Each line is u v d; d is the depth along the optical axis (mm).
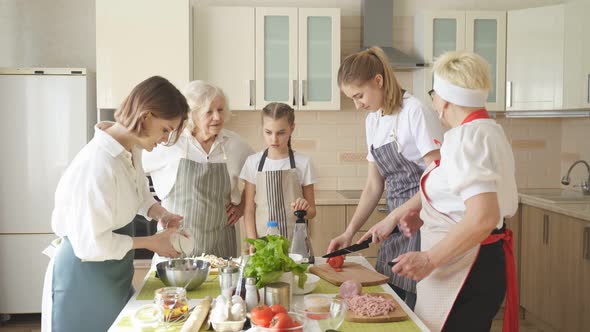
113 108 4043
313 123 4621
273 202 2672
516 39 4309
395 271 1690
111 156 1911
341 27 4559
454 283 1827
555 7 4160
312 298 1683
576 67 4059
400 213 2211
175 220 2305
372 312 1709
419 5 4590
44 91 4004
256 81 4207
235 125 4551
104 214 1882
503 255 1877
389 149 2395
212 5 4488
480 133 1705
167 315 1647
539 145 4750
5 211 4031
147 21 4027
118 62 4023
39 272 4074
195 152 2633
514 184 1800
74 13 4461
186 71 4055
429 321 1858
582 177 4492
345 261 2410
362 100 2275
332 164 4645
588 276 3289
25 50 4453
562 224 3590
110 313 2018
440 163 1845
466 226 1644
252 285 1737
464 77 1750
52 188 4035
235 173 2740
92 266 1990
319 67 4242
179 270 1942
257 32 4180
